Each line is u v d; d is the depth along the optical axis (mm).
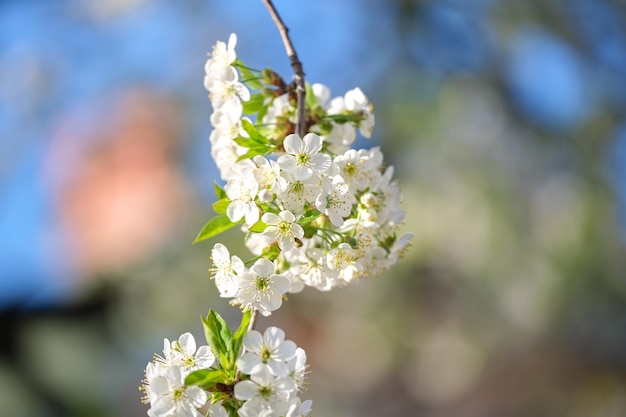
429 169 7902
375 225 2439
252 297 2256
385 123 7793
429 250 8086
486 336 8586
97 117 7934
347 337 9078
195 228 7602
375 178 2473
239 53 7797
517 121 7859
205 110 7922
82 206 7586
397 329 8797
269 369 2131
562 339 8375
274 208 2299
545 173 7977
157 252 7516
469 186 7863
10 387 6109
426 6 7773
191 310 7434
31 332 6531
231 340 2223
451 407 9031
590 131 7914
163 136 7859
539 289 8016
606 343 8227
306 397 9281
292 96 2686
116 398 6691
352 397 9430
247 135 2559
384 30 7859
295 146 2283
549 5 7648
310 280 2439
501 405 8828
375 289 8641
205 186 7805
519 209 7898
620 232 7891
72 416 6238
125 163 7785
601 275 7840
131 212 7539
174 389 2127
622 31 7734
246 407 2121
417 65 7812
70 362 6496
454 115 7816
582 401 8609
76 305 7074
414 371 9188
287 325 9266
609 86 7867
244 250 7363
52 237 7574
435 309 8547
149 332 7297
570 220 7895
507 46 7824
